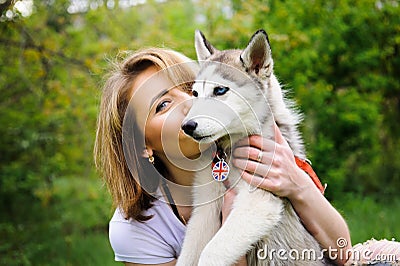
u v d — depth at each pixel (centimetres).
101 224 880
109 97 300
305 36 808
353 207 912
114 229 300
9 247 717
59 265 712
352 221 791
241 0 790
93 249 759
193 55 667
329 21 886
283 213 296
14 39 749
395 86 1016
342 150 952
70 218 857
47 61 772
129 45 741
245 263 294
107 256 720
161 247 299
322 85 872
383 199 1051
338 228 304
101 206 850
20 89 798
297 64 808
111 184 297
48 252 753
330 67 942
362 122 923
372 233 702
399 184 1113
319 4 857
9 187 800
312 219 298
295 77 802
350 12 905
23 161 826
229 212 301
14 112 793
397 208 960
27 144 793
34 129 808
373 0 909
